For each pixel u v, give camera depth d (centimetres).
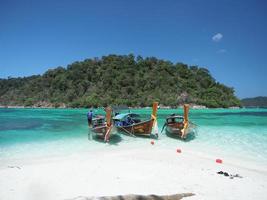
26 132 2225
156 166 1142
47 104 12569
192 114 5381
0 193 817
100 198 700
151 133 2052
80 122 3195
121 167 1120
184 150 1545
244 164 1248
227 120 3488
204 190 842
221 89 12812
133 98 11344
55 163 1198
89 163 1191
